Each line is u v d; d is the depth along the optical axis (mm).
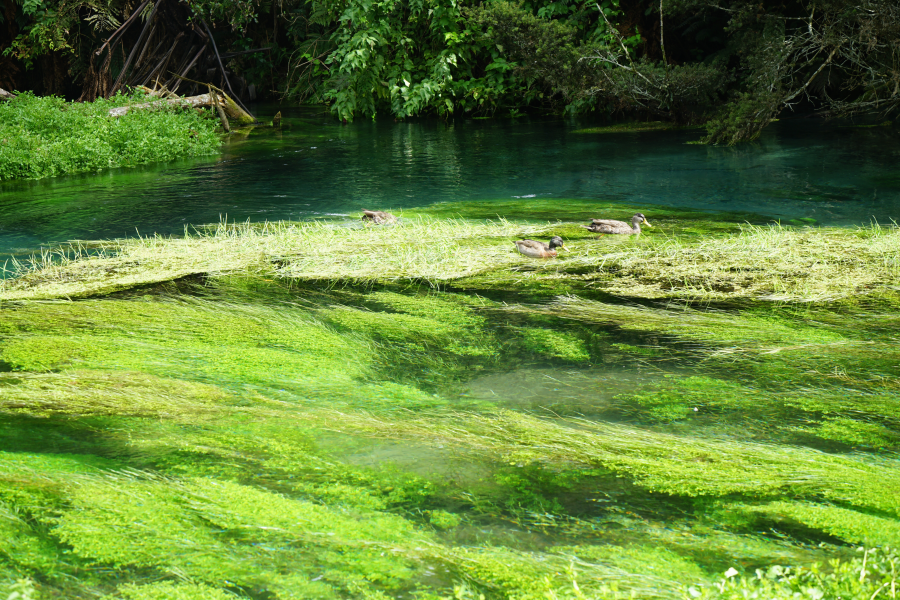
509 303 7281
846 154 15562
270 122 23109
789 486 3912
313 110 26156
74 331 6406
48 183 14266
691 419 4855
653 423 4816
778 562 3299
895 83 17984
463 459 4254
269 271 8398
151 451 4336
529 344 6238
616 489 3949
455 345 6230
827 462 4145
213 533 3461
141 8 23922
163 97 21484
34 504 3654
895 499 3730
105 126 16891
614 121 22062
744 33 20062
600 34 22547
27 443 4410
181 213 11594
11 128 16219
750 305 7043
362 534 3488
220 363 5715
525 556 3352
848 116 20797
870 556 3289
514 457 4266
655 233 9914
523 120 23000
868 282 7480
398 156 16891
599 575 3170
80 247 9484
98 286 7836
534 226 10367
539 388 5375
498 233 9977
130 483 3885
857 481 3916
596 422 4789
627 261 8539
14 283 7957
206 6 24406
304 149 18078
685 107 20500
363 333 6477
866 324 6422
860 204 11328
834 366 5578
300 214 11453
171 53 24438
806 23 18828
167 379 5328
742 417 4863
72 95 26859
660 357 5902
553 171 14867
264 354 5898
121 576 3152
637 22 23812
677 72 19359
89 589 3064
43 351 5867
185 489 3820
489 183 13836
